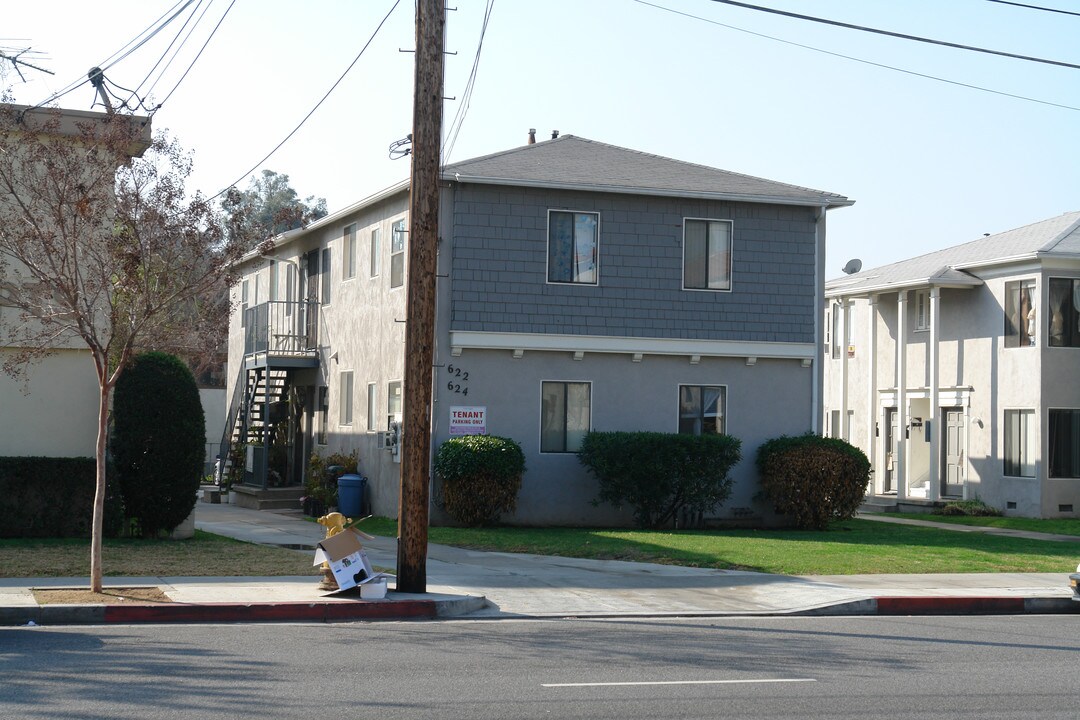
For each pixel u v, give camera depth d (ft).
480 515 74.38
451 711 27.07
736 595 49.83
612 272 80.02
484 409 77.56
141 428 60.64
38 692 28.32
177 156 47.96
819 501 79.15
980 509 98.78
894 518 97.30
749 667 33.68
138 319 45.03
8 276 59.16
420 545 46.55
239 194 48.39
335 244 97.71
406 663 33.32
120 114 47.37
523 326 77.97
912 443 110.63
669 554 61.87
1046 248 96.48
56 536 59.98
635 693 29.53
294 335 102.73
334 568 44.42
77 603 41.09
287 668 32.17
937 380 102.89
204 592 44.86
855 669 33.71
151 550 57.00
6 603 40.78
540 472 78.74
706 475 77.25
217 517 84.64
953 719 27.22
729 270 82.48
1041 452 95.96
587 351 79.36
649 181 81.35
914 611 48.29
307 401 104.78
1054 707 28.68
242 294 126.82
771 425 83.46
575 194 79.41
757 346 82.69
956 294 106.11
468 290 77.20
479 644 37.17
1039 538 77.92
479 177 76.43
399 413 81.15
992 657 36.40
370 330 87.86
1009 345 99.60
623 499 78.59
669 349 80.84
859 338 119.14
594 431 79.15
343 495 84.99
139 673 30.96
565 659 34.53
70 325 47.44
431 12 46.11
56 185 43.62
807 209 84.33
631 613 45.03
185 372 62.28
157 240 44.83
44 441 61.41
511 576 53.42
